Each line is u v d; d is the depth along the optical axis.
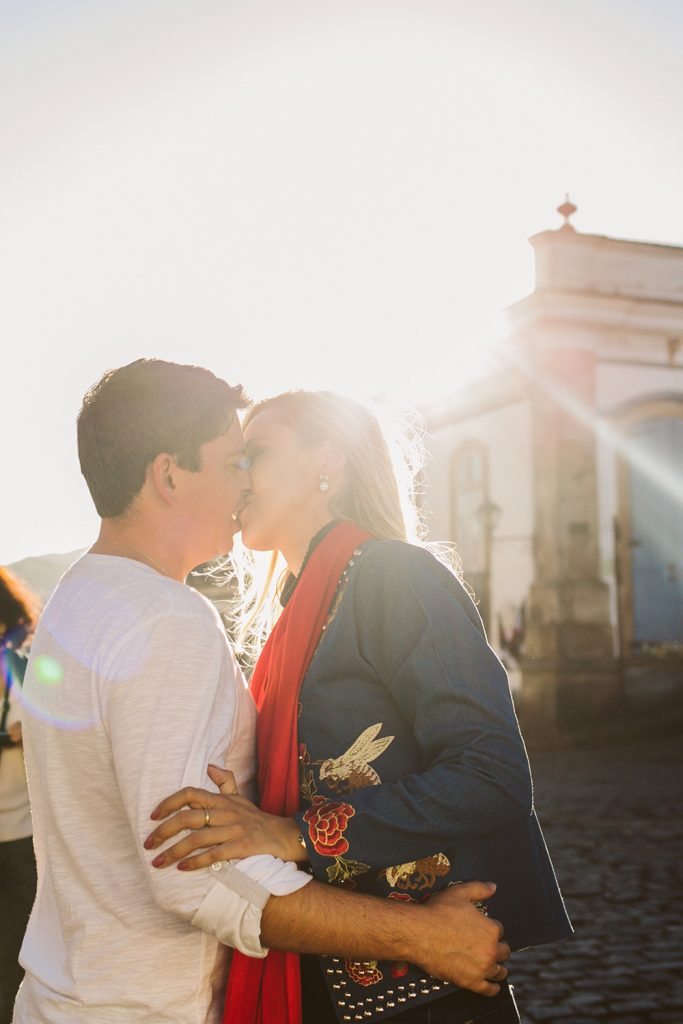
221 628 1.63
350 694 1.71
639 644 16.80
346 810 1.57
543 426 16.94
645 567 16.98
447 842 1.58
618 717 16.39
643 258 17.52
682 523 17.27
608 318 17.06
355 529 1.89
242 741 1.72
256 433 2.02
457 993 1.66
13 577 3.23
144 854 1.45
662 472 17.33
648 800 9.74
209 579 2.85
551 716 16.25
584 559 16.64
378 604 1.72
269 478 1.99
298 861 1.60
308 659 1.76
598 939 5.20
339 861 1.55
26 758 1.67
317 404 2.03
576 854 7.20
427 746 1.65
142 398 1.65
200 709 1.50
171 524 1.68
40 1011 1.55
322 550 1.86
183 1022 1.52
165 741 1.47
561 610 16.47
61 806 1.55
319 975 1.70
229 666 1.61
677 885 6.25
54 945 1.59
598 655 16.42
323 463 2.01
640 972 4.70
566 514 16.69
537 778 11.62
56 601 1.65
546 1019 4.16
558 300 16.80
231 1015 1.57
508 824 1.63
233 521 1.79
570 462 16.77
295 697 1.74
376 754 1.68
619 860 6.98
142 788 1.45
